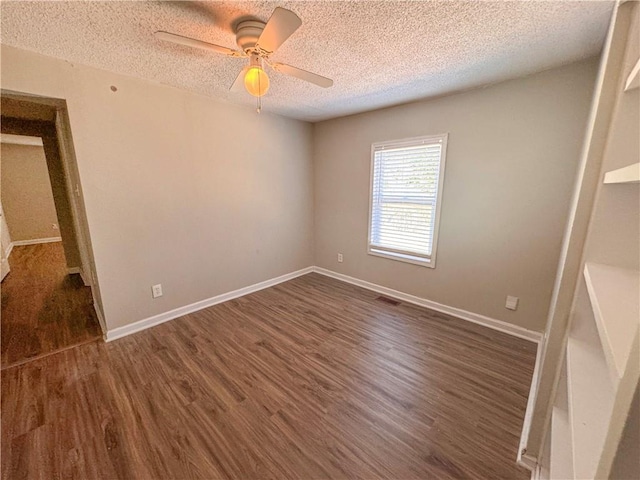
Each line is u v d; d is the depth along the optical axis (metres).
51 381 1.92
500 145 2.40
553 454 0.95
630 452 0.41
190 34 1.65
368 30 1.58
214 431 1.54
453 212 2.76
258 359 2.18
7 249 5.42
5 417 1.62
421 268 3.11
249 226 3.41
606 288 0.74
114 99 2.25
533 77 2.17
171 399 1.77
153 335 2.52
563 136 2.11
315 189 4.11
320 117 3.61
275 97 2.78
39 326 2.66
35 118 2.92
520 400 1.76
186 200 2.80
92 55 1.92
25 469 1.33
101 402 1.74
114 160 2.31
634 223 0.89
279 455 1.41
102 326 2.58
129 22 1.53
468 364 2.11
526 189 2.32
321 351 2.28
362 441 1.49
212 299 3.16
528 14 1.42
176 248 2.79
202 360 2.16
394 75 2.20
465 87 2.46
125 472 1.33
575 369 0.90
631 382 0.40
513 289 2.50
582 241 1.12
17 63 1.83
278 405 1.73
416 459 1.39
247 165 3.26
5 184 6.27
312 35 1.63
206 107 2.81
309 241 4.24
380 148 3.26
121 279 2.47
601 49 1.78
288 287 3.72
